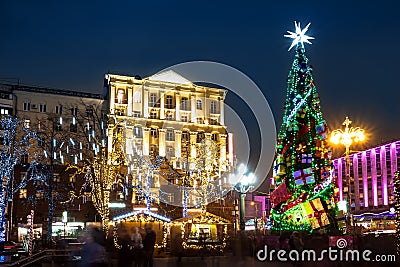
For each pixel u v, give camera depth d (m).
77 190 61.81
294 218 25.58
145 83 74.75
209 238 32.09
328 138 25.17
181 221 33.22
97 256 13.05
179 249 26.83
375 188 65.94
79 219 60.84
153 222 32.81
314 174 24.48
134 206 56.97
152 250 19.97
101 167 45.38
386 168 65.06
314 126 25.05
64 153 64.81
